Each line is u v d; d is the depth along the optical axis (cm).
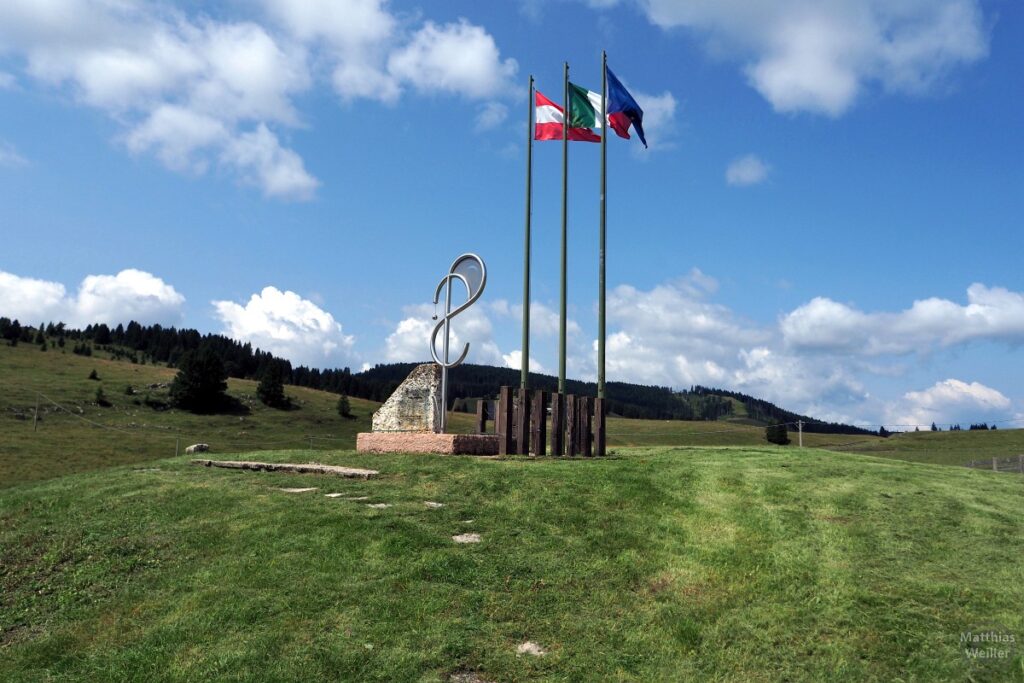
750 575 873
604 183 1998
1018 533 990
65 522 1094
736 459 1584
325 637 727
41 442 5891
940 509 1091
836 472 1362
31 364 9300
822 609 792
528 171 2020
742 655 721
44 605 855
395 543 933
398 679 665
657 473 1330
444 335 1769
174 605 814
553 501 1138
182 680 671
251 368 13138
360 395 12312
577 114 2123
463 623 757
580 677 684
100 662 717
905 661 700
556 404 1675
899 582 841
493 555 917
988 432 5872
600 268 1938
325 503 1112
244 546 952
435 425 1733
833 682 675
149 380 9400
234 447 6756
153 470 1447
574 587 846
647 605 812
